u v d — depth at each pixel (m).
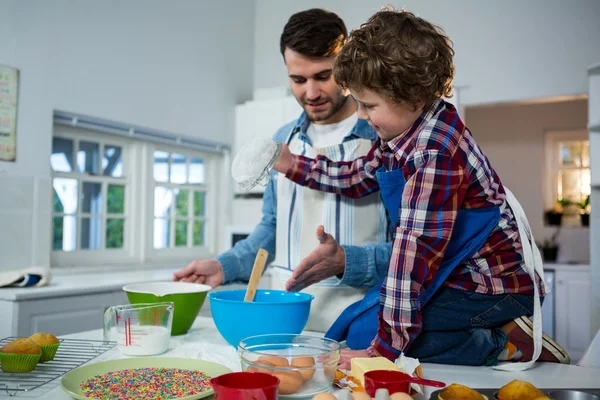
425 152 0.88
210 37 3.86
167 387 0.78
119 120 3.10
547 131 4.87
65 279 2.53
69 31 2.82
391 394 0.67
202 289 1.24
